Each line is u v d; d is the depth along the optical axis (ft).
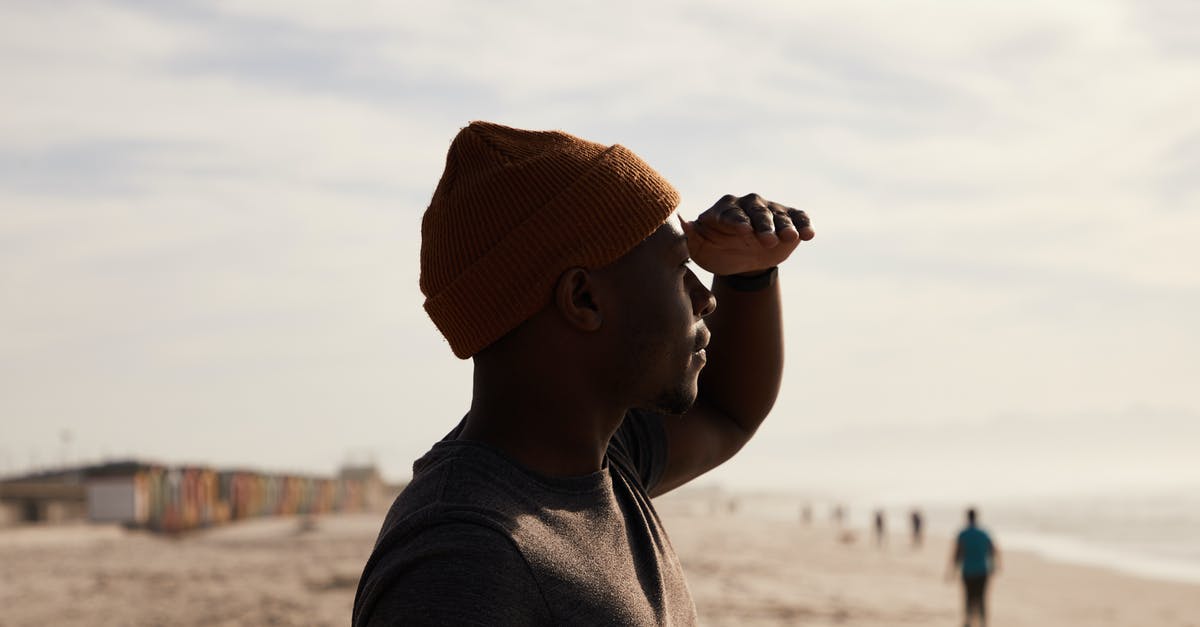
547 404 4.11
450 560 3.54
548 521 3.87
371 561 3.81
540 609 3.62
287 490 202.18
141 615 48.52
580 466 4.17
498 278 4.01
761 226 4.83
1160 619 70.13
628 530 4.28
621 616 3.81
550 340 4.07
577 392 4.12
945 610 63.72
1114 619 69.41
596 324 4.03
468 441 4.02
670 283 4.16
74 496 140.05
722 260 5.04
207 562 81.25
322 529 151.74
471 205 4.08
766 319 5.50
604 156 4.13
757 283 5.40
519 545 3.64
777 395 5.73
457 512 3.67
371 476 282.15
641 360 4.09
